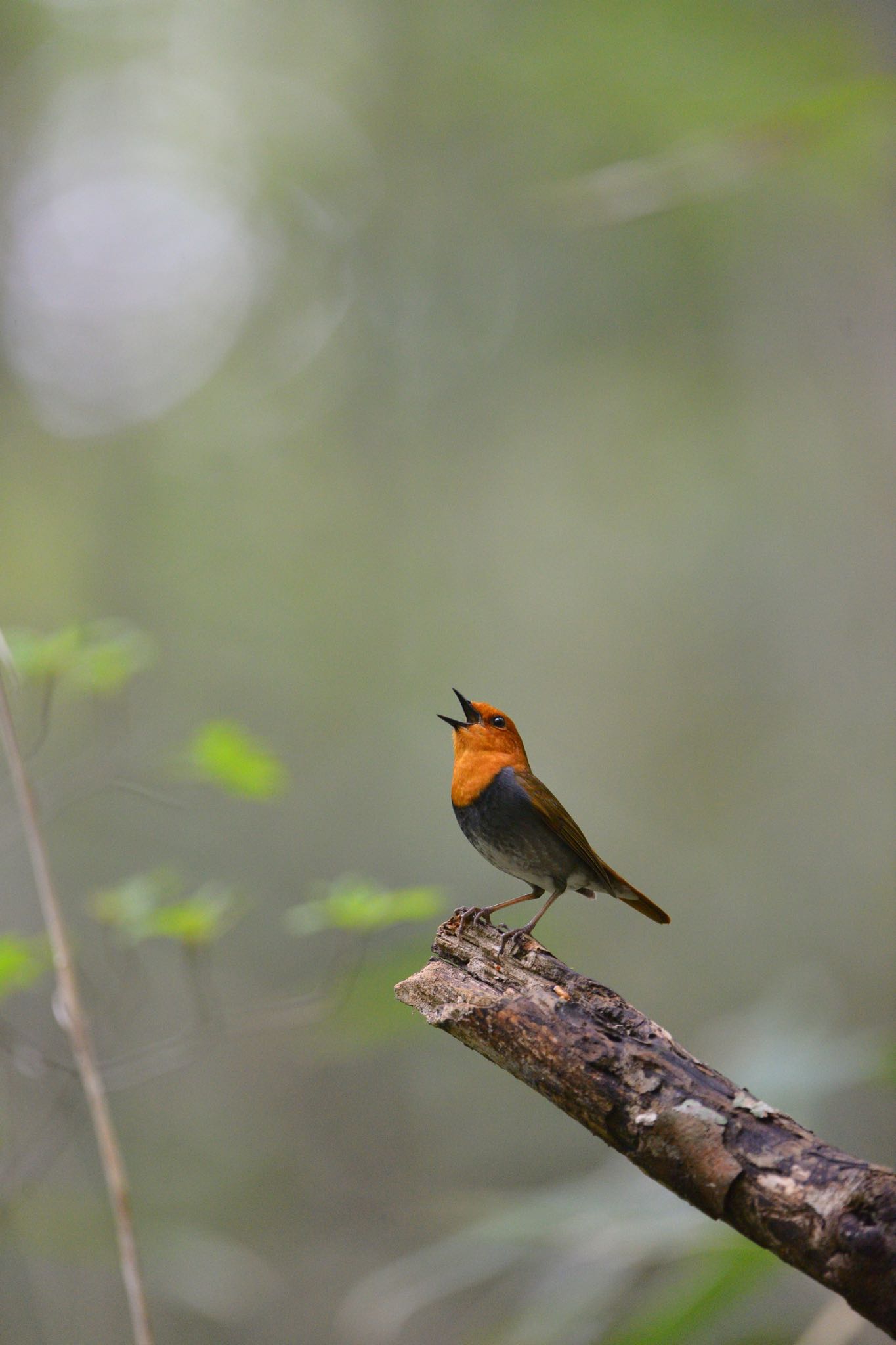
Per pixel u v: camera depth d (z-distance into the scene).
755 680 18.25
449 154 15.85
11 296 14.23
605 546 18.58
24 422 14.59
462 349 17.00
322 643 17.16
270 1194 12.46
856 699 16.89
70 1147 10.56
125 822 13.55
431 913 5.66
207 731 5.73
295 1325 11.16
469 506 18.09
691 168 7.46
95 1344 9.60
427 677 18.06
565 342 16.70
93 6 14.28
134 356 16.48
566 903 16.75
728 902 16.97
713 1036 11.15
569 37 11.14
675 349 16.69
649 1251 5.06
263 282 17.09
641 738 18.69
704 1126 3.14
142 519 16.12
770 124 7.12
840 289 13.52
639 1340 4.91
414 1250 11.76
